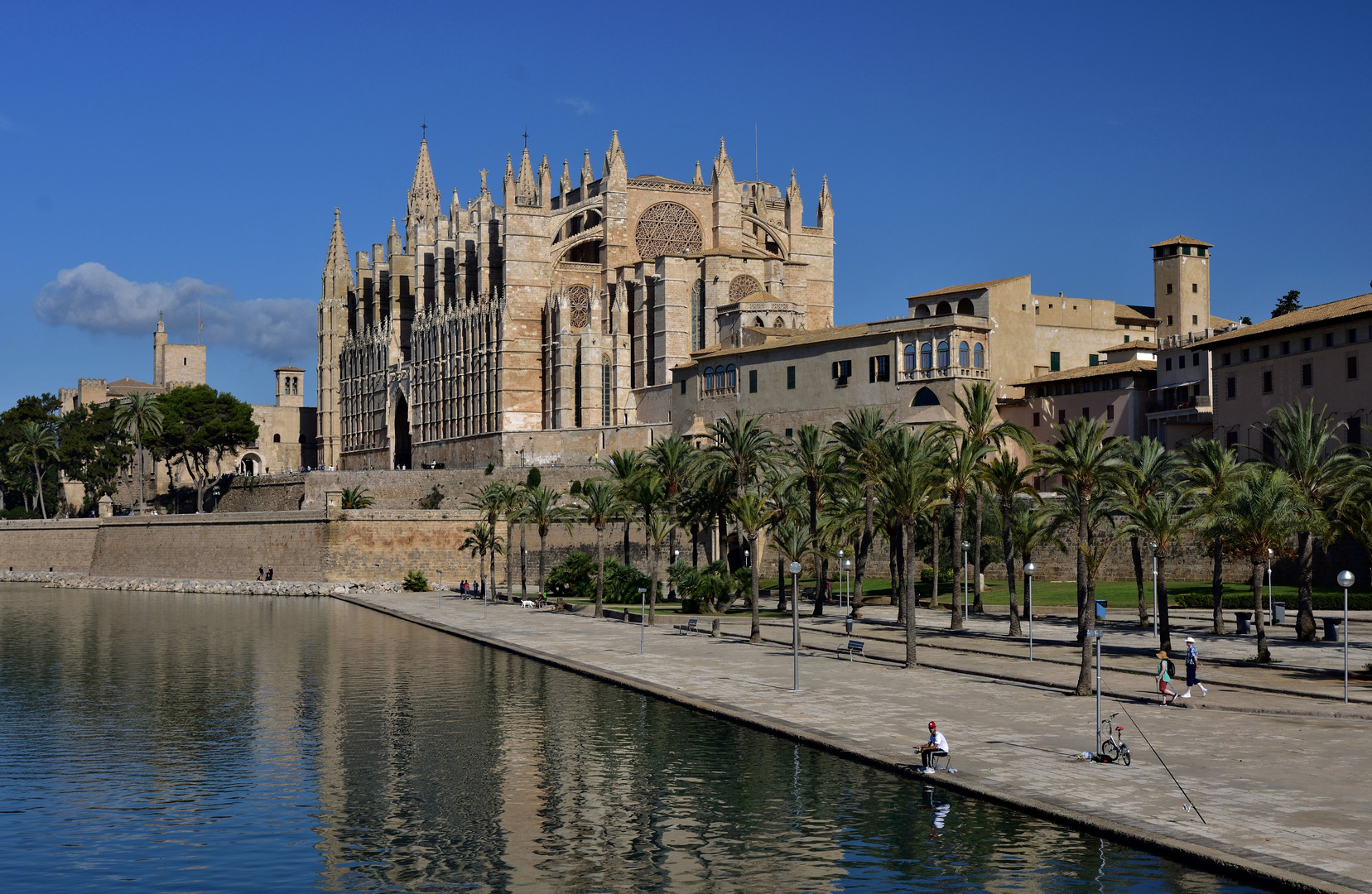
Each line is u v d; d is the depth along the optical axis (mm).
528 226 170000
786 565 97125
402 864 36250
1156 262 147500
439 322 187625
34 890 34562
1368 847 31531
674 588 120062
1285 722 47875
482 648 85500
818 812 39125
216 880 35250
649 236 173375
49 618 117500
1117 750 41594
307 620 111875
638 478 97125
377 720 57906
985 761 42375
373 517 145250
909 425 118125
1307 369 95625
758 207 180000
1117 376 115688
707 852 36406
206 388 195875
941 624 85438
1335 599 82812
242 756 50688
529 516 121812
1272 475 65438
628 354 162625
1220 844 31969
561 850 37062
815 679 62312
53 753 51500
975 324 120375
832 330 134750
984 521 101875
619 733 52500
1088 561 68500
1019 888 31703
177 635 99625
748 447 91375
